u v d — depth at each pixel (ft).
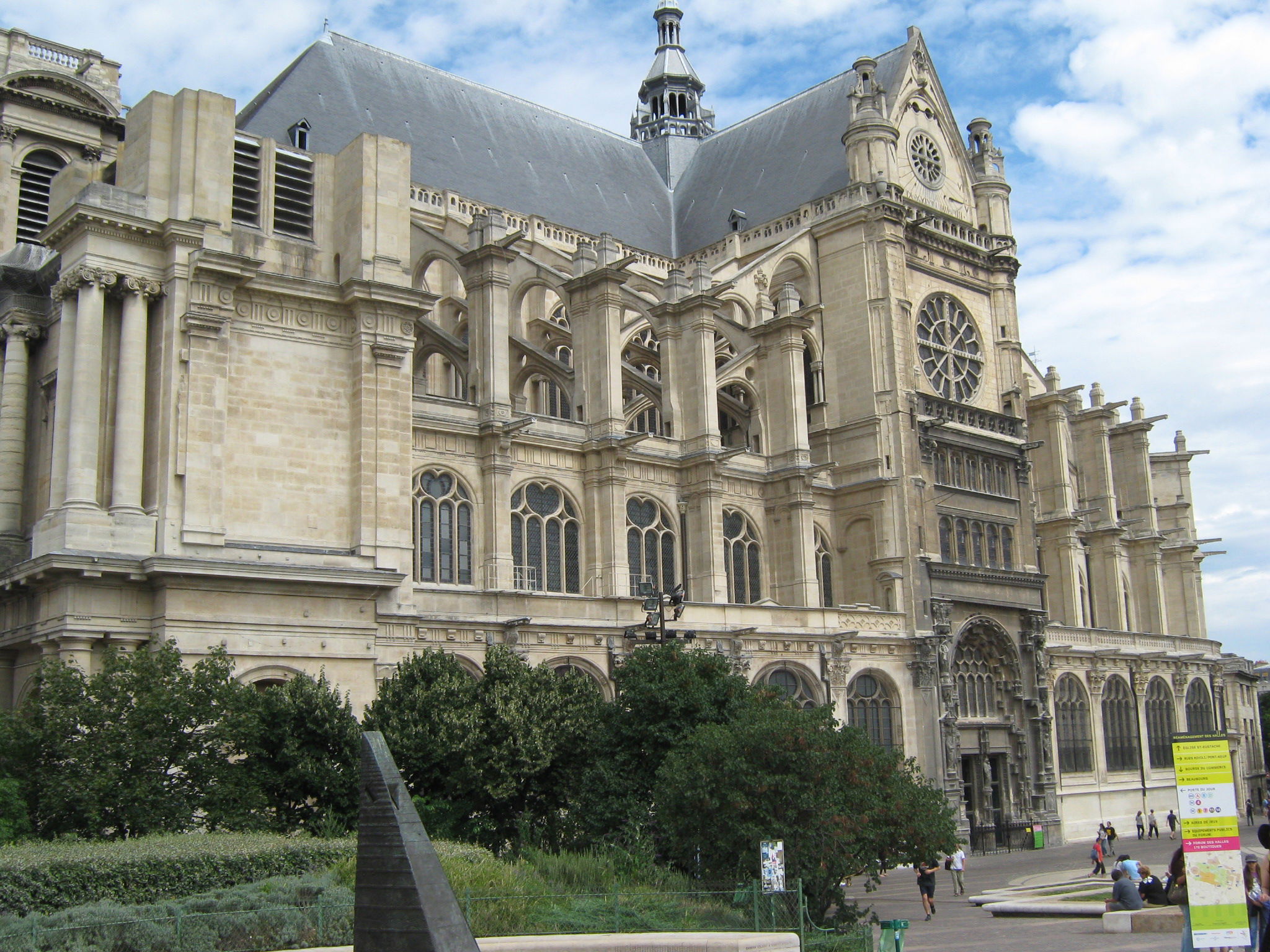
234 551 121.60
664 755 111.14
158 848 81.00
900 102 230.89
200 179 127.54
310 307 133.49
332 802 105.09
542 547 166.40
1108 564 272.51
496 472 159.02
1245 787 315.99
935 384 219.20
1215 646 291.58
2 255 146.30
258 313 129.90
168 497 118.93
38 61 189.47
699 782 99.81
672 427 183.93
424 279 175.52
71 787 92.79
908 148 230.68
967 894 144.77
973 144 252.21
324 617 125.39
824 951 86.99
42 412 135.95
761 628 172.96
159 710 97.96
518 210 222.69
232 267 125.18
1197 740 58.95
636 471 177.17
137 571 115.44
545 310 207.51
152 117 127.24
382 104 213.87
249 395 127.75
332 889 78.02
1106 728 248.73
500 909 81.56
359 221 135.74
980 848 200.13
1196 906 58.29
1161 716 266.98
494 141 232.32
